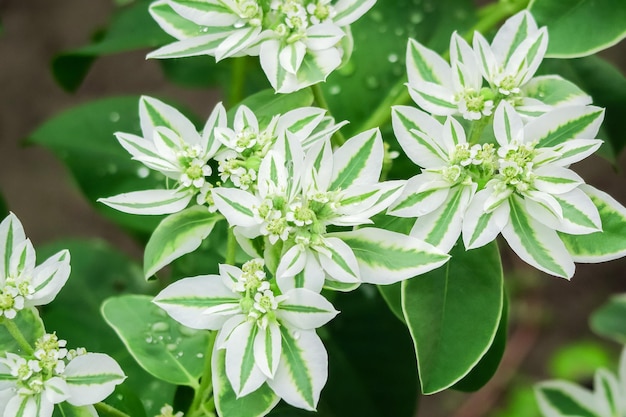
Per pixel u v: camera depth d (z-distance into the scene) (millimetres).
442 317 875
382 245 844
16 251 849
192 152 865
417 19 1004
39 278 848
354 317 1011
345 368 1010
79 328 1061
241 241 858
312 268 833
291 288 831
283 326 834
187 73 1160
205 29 896
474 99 867
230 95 1061
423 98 874
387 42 999
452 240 848
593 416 1028
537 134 857
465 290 878
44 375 839
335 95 991
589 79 994
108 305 929
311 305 827
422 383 868
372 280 840
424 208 852
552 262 845
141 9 1135
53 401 831
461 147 851
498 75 872
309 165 843
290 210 833
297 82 867
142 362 911
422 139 857
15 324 854
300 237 831
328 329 1011
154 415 977
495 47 884
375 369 1010
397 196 840
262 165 837
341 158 851
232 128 904
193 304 834
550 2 929
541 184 850
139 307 930
